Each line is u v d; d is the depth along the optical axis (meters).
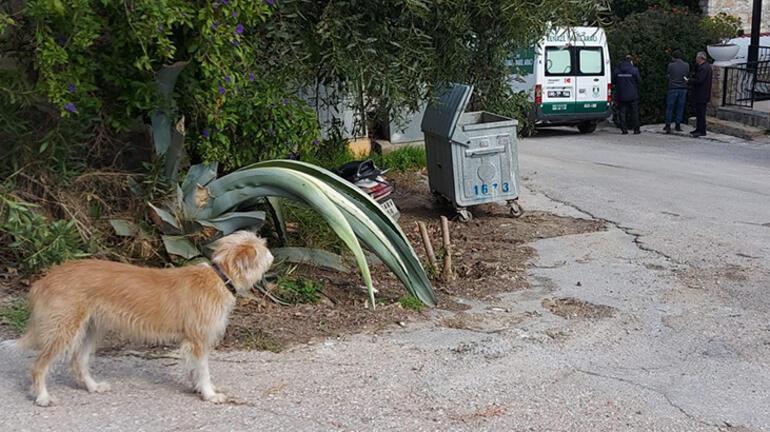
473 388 5.18
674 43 22.39
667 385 5.39
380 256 6.81
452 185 10.23
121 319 4.63
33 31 6.63
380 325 6.38
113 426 4.36
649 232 9.76
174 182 7.23
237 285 4.72
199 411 4.59
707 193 12.24
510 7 8.41
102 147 7.68
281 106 7.83
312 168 7.05
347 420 4.61
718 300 7.29
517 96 10.56
